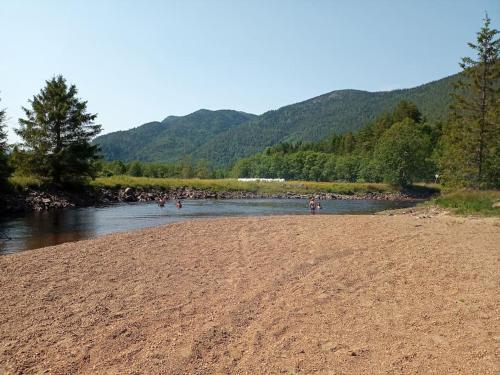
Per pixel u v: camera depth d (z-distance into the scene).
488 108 38.97
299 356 6.10
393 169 82.31
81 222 26.12
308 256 12.44
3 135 34.16
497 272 9.98
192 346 6.50
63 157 41.72
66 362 6.05
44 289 9.45
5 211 31.42
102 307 8.30
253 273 10.78
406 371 5.55
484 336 6.51
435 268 10.54
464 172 40.91
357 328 7.06
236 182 74.81
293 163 130.50
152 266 11.56
